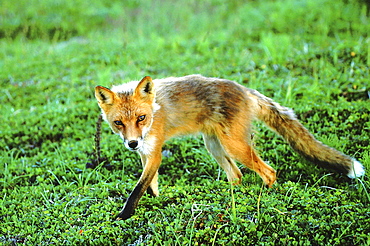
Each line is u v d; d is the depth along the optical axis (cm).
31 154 1234
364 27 1970
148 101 851
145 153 877
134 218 828
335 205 823
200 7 2920
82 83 1742
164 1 3142
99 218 842
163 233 775
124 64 1888
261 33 2061
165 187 964
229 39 2112
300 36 1997
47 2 3036
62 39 2592
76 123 1405
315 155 934
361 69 1481
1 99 1672
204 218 817
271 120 963
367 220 749
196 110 912
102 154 1162
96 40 2423
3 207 901
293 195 866
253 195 874
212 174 1052
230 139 905
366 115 1146
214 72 1639
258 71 1598
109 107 851
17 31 2703
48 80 1828
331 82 1423
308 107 1254
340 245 711
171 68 1770
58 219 850
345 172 898
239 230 766
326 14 2167
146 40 2311
